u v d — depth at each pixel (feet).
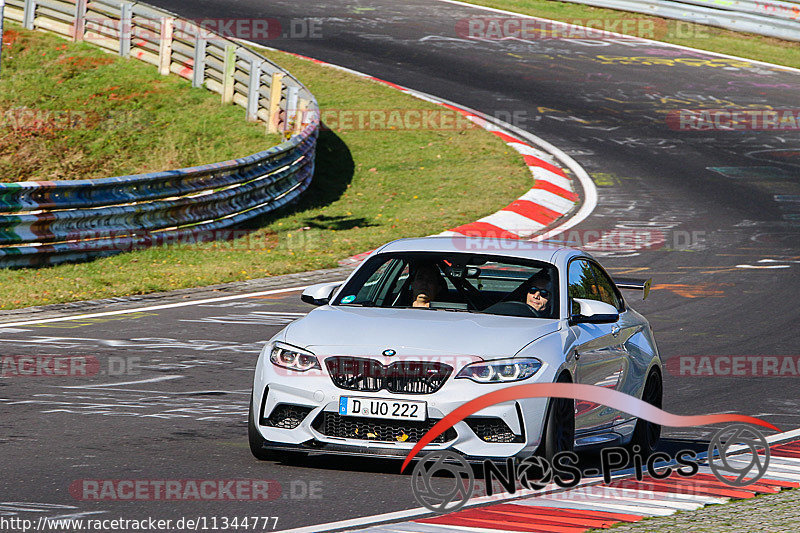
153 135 278.87
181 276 165.78
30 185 165.17
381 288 90.53
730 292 164.96
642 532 62.18
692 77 353.10
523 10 428.56
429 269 88.94
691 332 140.97
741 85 346.33
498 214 219.82
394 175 259.39
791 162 273.75
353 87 324.19
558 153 275.80
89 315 139.95
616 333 88.79
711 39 394.93
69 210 173.47
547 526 63.46
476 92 328.08
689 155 277.85
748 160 274.57
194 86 307.99
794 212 227.61
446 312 83.92
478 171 257.34
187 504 66.90
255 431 77.71
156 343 125.08
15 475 72.13
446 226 210.38
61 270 167.53
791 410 104.63
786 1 387.75
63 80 310.45
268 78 282.97
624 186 248.32
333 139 285.64
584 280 90.89
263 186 218.79
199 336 129.80
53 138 277.03
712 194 242.78
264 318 141.79
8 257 164.76
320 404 75.31
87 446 81.30
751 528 63.21
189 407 96.53
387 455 74.54
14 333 127.44
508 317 82.74
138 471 74.64
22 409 93.09
